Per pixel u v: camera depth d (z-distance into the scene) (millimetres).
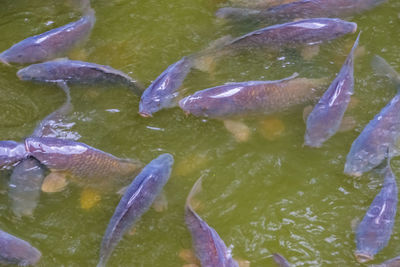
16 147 4809
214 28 5293
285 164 4848
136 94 5055
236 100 4926
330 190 4781
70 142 4805
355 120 4930
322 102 4867
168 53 5203
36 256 4625
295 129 4922
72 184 4781
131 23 5340
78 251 4668
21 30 5309
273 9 5289
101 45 5238
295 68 5105
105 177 4777
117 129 4949
